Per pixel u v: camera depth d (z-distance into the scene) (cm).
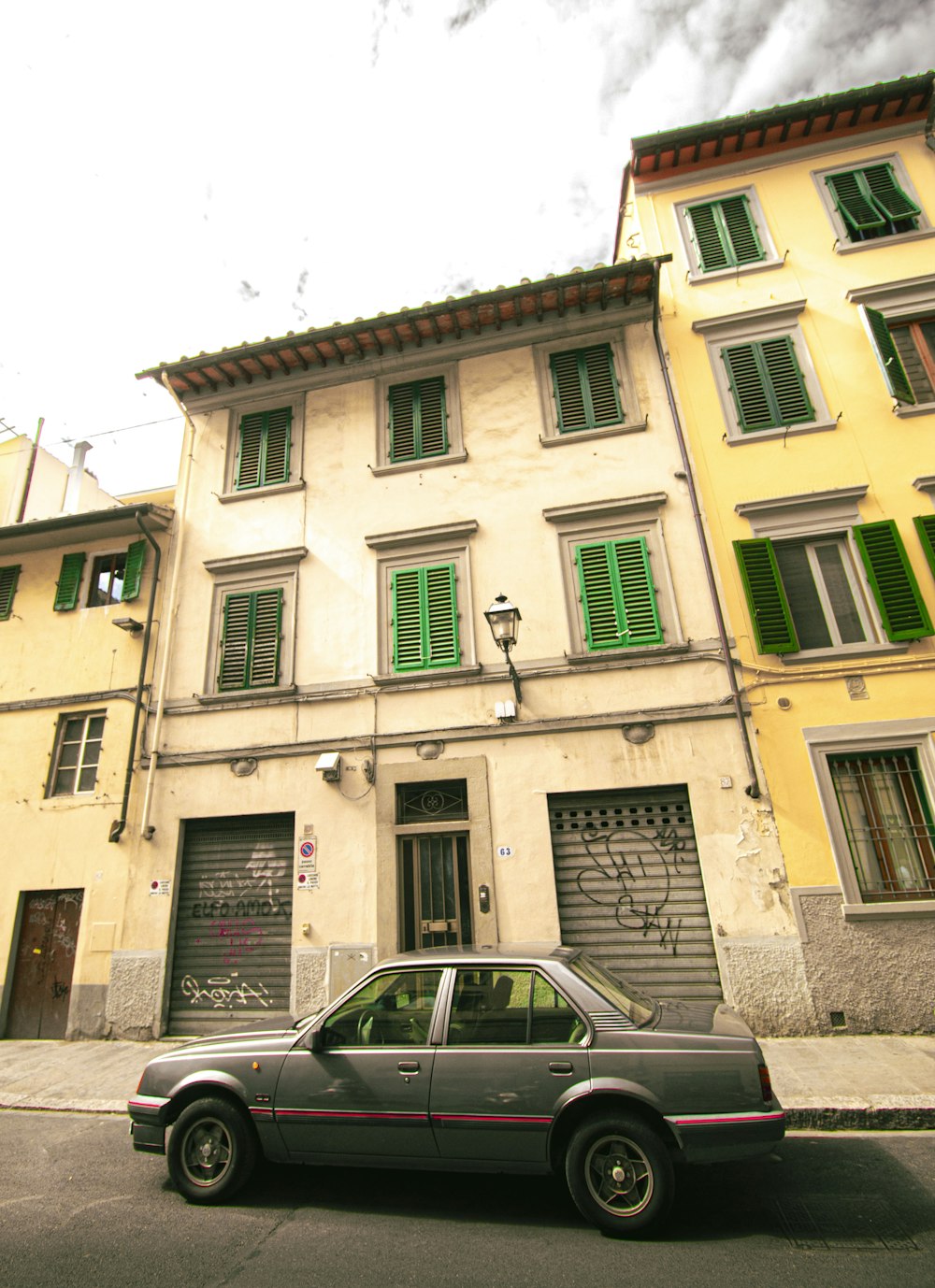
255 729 1007
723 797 845
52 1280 355
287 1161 436
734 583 927
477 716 942
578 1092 395
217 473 1184
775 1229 385
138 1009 915
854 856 813
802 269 1080
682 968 804
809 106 1105
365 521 1088
